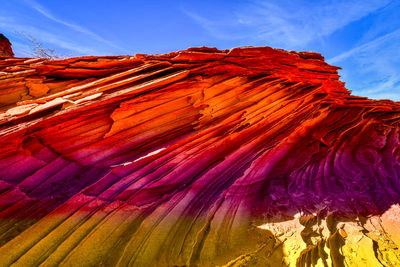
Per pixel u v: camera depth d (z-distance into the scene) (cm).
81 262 422
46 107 535
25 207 451
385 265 492
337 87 1033
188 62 727
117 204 528
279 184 809
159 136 666
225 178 739
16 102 568
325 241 555
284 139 943
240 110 794
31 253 400
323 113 1109
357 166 1002
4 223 421
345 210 713
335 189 837
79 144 577
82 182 526
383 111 1231
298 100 958
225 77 786
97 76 676
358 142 1129
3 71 595
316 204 728
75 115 571
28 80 600
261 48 753
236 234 567
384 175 955
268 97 863
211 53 728
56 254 415
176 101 706
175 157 668
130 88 630
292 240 547
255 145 865
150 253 473
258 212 660
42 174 510
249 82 820
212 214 611
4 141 486
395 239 584
